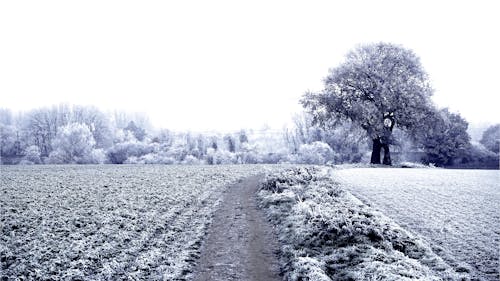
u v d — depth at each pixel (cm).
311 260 1439
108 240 1825
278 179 3086
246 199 2773
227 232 1948
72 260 1591
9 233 1906
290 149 11169
